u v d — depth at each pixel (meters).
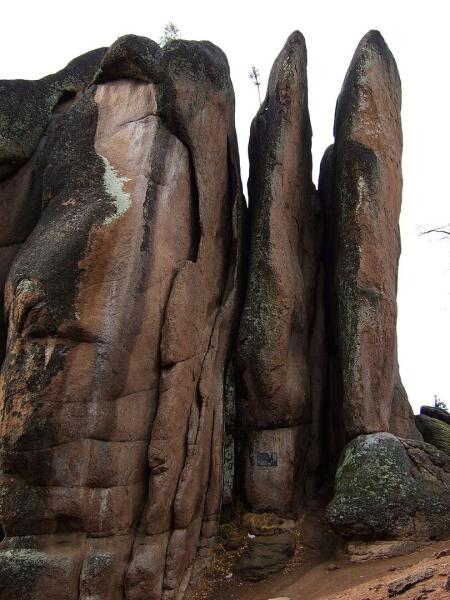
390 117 14.66
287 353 12.98
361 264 13.09
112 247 10.38
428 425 17.70
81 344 10.03
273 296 12.92
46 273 10.23
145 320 10.62
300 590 10.29
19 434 9.65
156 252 10.98
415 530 11.12
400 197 14.95
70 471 9.71
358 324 12.84
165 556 10.42
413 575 8.73
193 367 11.49
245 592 10.88
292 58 14.20
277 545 11.75
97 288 10.20
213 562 11.54
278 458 12.78
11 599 9.30
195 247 12.13
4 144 13.19
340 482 11.68
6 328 12.11
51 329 9.98
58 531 9.72
